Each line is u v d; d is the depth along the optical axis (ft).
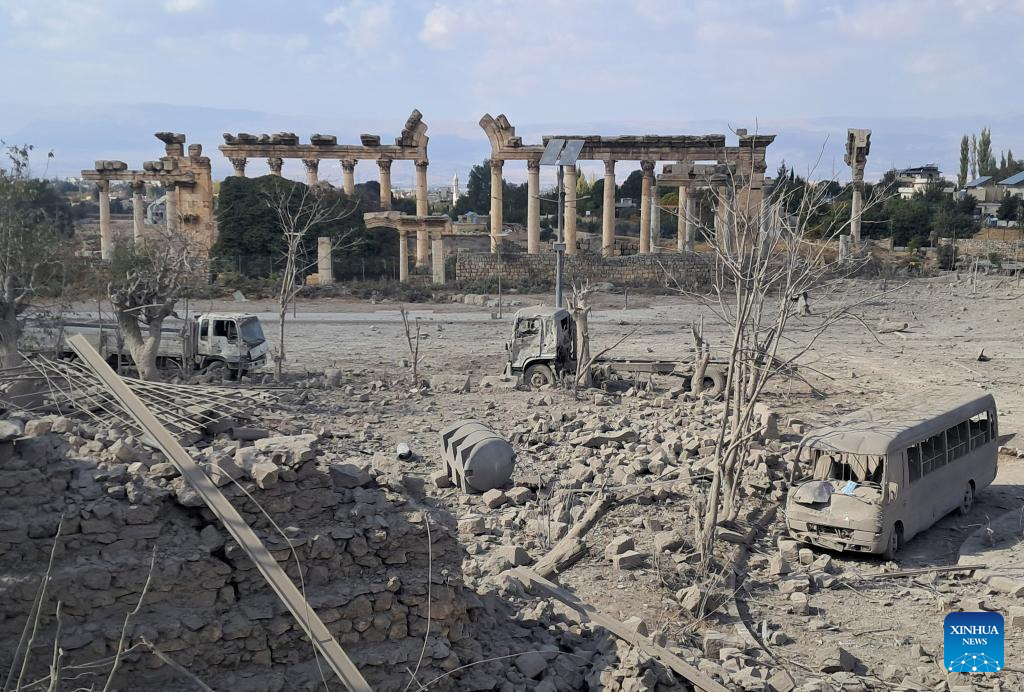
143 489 32.76
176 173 267.39
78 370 40.32
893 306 211.00
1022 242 313.73
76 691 28.94
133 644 31.12
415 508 37.96
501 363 135.44
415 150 293.64
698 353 108.27
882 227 343.05
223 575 32.86
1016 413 102.73
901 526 60.08
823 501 59.47
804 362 137.49
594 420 89.76
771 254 60.18
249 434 47.52
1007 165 519.60
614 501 65.82
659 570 53.52
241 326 115.55
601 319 193.77
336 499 35.78
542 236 367.45
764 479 71.15
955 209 373.61
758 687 40.04
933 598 52.85
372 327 179.22
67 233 132.77
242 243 250.37
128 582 31.65
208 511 33.45
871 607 51.88
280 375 113.50
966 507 69.31
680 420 91.15
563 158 136.15
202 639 32.09
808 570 56.85
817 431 63.82
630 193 489.67
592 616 45.06
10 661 30.07
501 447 67.87
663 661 40.86
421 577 36.35
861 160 269.03
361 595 34.86
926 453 63.67
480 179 491.31
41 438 32.73
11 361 86.48
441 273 255.09
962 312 202.90
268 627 33.17
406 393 104.94
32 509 31.55
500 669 38.14
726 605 50.90
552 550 56.44
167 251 104.58
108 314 157.79
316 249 254.88
